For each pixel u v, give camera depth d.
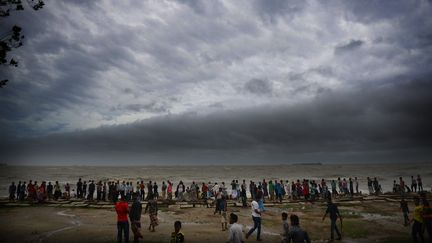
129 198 25.80
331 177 95.00
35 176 98.25
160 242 12.59
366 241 12.84
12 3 9.80
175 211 21.61
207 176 110.06
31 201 25.80
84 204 24.27
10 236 13.56
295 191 27.41
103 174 120.88
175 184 63.94
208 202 25.44
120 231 11.48
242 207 23.44
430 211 11.33
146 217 19.27
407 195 28.17
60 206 23.80
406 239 13.09
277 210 21.91
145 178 93.00
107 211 21.72
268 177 102.19
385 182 60.91
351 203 24.58
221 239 13.17
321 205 24.16
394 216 19.05
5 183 62.88
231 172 152.00
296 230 8.10
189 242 12.62
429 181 62.38
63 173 127.69
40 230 14.87
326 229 15.33
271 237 13.69
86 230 14.92
